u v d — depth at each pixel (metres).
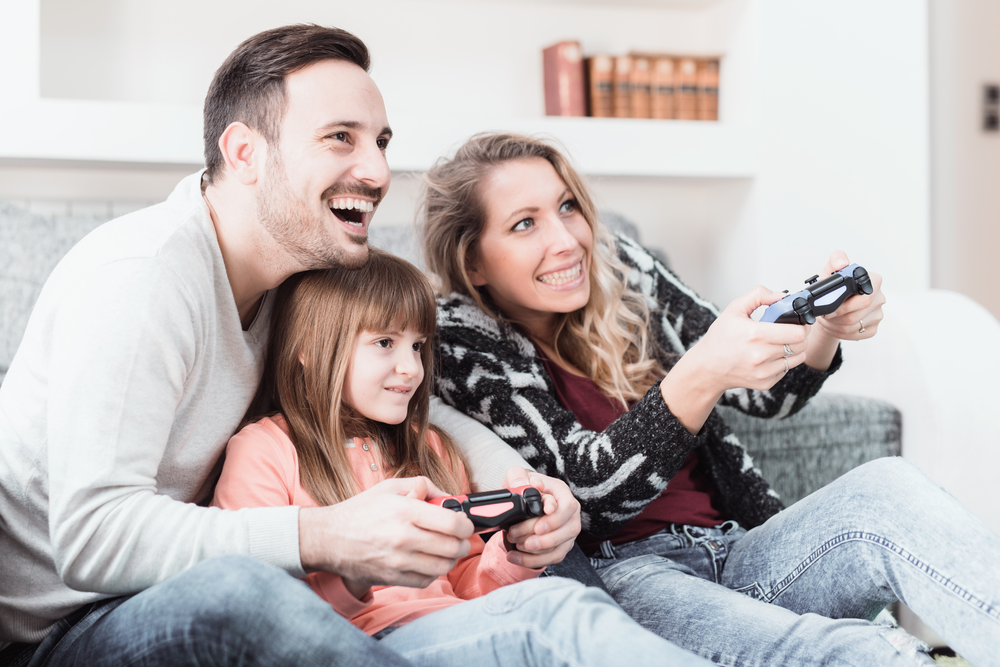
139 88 2.11
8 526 0.89
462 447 1.16
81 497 0.78
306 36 0.93
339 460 1.03
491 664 0.77
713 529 1.24
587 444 1.11
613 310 1.34
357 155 0.95
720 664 0.96
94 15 2.07
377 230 1.82
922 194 2.48
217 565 0.71
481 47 2.37
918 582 0.91
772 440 1.63
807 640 0.91
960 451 1.69
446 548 0.80
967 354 1.74
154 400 0.83
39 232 1.57
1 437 0.89
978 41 2.88
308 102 0.92
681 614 1.02
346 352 1.05
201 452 0.96
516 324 1.35
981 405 1.71
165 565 0.78
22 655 0.91
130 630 0.71
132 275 0.84
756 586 1.12
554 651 0.74
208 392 0.95
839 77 2.41
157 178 2.13
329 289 1.06
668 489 1.27
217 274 0.95
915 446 1.73
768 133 2.36
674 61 2.36
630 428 1.08
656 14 2.52
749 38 2.37
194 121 1.94
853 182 2.43
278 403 1.07
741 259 2.44
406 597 0.96
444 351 1.25
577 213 1.32
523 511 0.88
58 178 2.06
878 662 0.85
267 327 1.09
